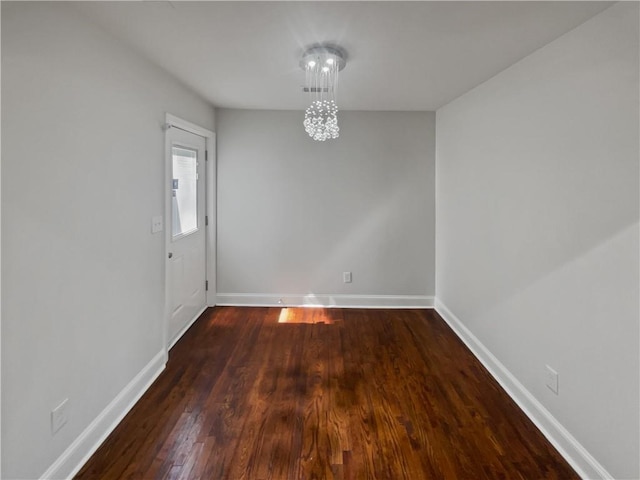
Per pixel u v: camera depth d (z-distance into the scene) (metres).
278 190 4.08
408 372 2.72
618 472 1.57
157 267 2.67
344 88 3.05
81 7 1.69
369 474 1.74
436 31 1.91
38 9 1.50
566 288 1.88
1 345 1.36
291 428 2.07
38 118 1.51
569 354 1.86
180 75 2.75
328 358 2.94
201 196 3.86
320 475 1.74
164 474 1.73
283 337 3.35
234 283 4.17
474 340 3.04
